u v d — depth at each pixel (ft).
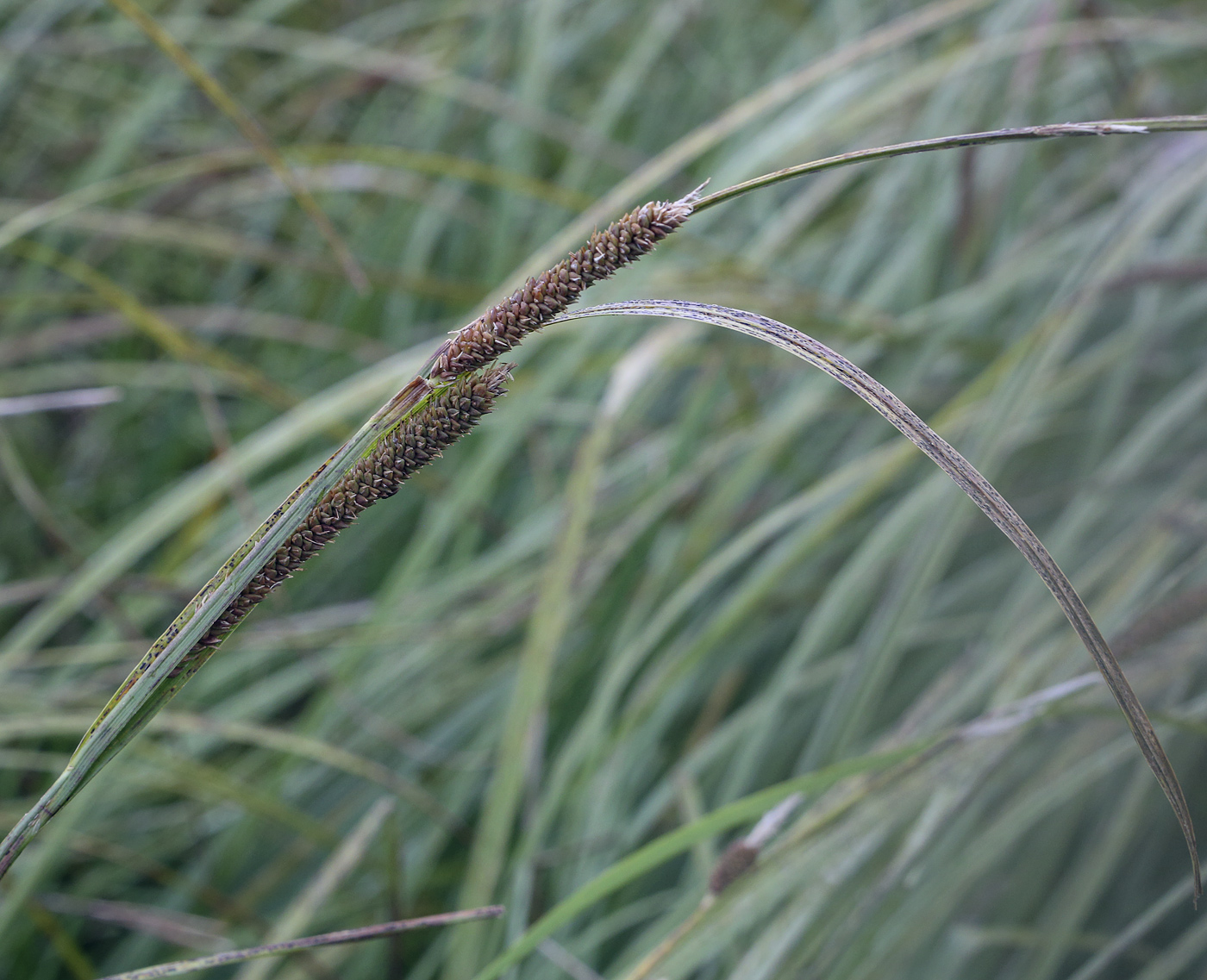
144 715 2.75
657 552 6.49
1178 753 4.80
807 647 4.83
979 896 4.52
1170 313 5.88
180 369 7.51
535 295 2.71
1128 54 6.69
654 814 4.90
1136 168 6.38
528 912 4.07
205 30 8.51
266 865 5.98
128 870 5.72
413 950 5.28
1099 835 4.83
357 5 10.80
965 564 6.46
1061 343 4.59
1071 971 4.79
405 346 8.05
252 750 6.33
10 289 8.74
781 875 3.21
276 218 9.39
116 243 8.46
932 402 6.63
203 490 5.03
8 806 5.41
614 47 10.03
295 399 5.66
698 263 6.24
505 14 8.91
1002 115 6.78
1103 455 6.04
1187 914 4.79
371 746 5.92
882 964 3.71
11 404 3.78
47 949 5.54
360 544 7.50
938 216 6.55
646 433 7.24
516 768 4.00
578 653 5.98
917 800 3.38
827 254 7.82
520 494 7.68
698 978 4.43
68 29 9.41
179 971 2.92
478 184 8.62
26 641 4.70
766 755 5.57
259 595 2.74
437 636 5.76
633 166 7.80
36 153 9.28
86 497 8.19
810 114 6.61
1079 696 3.95
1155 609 3.19
